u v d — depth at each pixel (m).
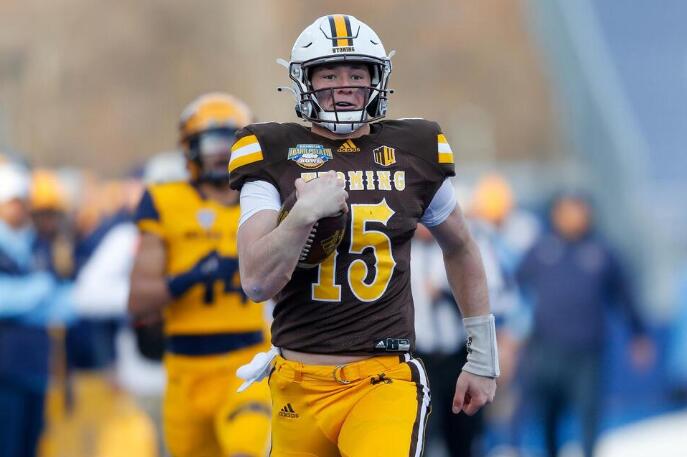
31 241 29.06
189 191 22.55
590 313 34.03
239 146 15.69
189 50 99.69
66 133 94.31
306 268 15.29
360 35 15.71
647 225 51.25
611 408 43.31
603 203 52.88
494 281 29.97
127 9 99.12
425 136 16.11
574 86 59.66
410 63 134.75
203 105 22.53
